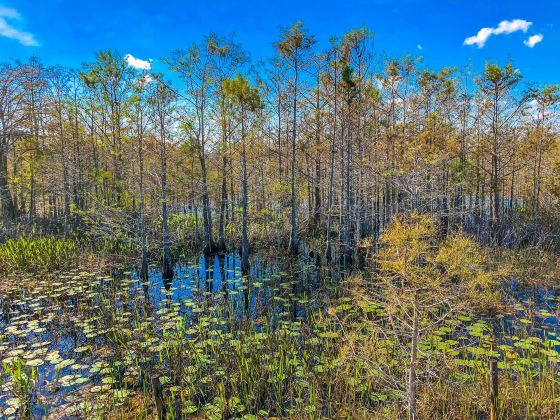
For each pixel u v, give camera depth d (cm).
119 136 1474
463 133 1838
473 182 1856
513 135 1728
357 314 913
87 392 618
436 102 1830
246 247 1445
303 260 1589
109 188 1838
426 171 1503
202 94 1544
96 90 1605
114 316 924
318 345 759
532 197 2028
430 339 706
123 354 739
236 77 1361
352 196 1967
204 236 1759
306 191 2116
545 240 1619
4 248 1392
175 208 2056
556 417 530
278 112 2016
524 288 1128
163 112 1334
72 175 1878
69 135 2005
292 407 577
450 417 548
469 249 601
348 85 1491
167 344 754
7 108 1925
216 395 607
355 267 1409
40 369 691
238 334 808
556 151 1797
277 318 936
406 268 436
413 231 435
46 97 1877
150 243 1605
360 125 1778
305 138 2083
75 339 816
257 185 1983
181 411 568
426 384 586
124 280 1270
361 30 1497
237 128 1549
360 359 561
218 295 1108
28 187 2100
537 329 833
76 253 1489
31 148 2044
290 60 1559
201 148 1619
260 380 633
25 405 577
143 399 600
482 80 1616
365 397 607
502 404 546
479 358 706
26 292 1123
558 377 641
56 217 2198
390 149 1700
